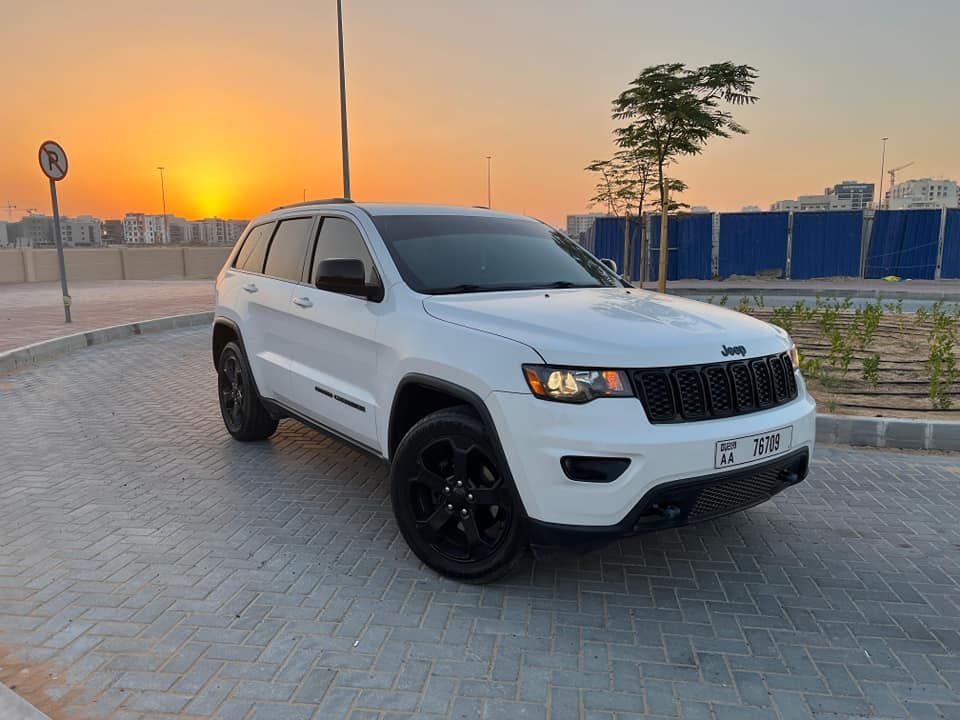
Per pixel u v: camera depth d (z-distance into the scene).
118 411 6.78
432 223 4.41
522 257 4.41
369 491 4.65
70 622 3.02
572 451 2.89
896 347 9.44
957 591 3.39
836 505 4.45
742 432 3.05
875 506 4.44
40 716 2.36
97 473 4.96
